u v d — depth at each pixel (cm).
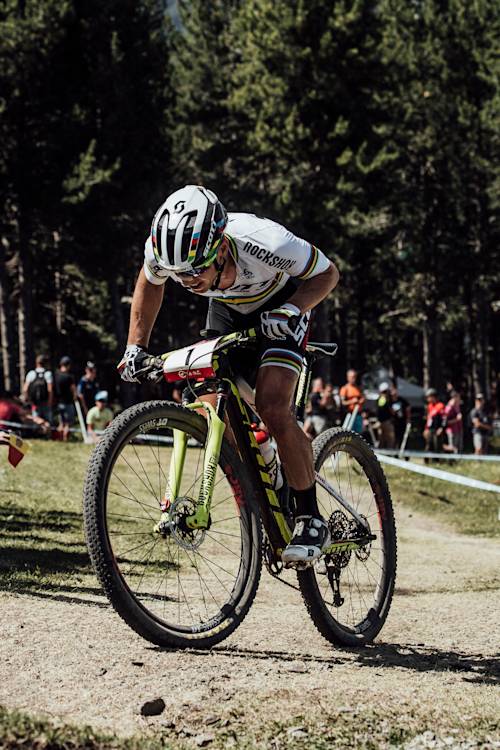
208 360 346
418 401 3403
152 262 354
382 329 4650
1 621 362
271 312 336
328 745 274
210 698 302
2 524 705
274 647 377
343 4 2962
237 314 375
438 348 3528
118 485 880
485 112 3081
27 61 2625
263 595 503
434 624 448
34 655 325
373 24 3064
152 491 381
